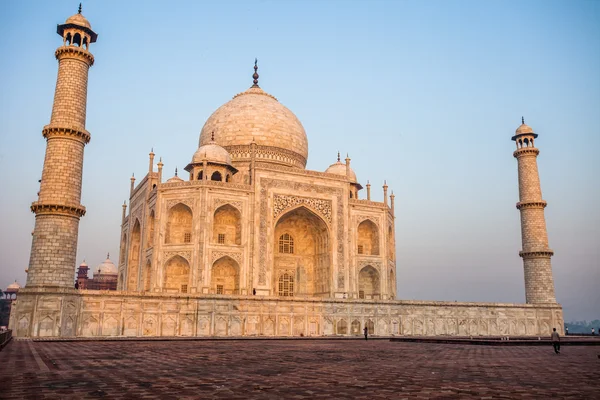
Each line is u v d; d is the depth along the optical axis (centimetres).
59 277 6153
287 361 3012
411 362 3003
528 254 10106
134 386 1875
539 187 10381
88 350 3862
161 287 8175
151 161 9194
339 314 7781
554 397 1662
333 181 9612
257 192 8881
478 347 4741
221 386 1889
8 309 14175
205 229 8281
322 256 9569
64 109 6569
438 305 8625
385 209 10006
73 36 6856
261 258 8656
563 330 9781
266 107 10925
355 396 1669
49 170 6384
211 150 9281
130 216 10094
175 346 4503
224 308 7038
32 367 2538
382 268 9700
